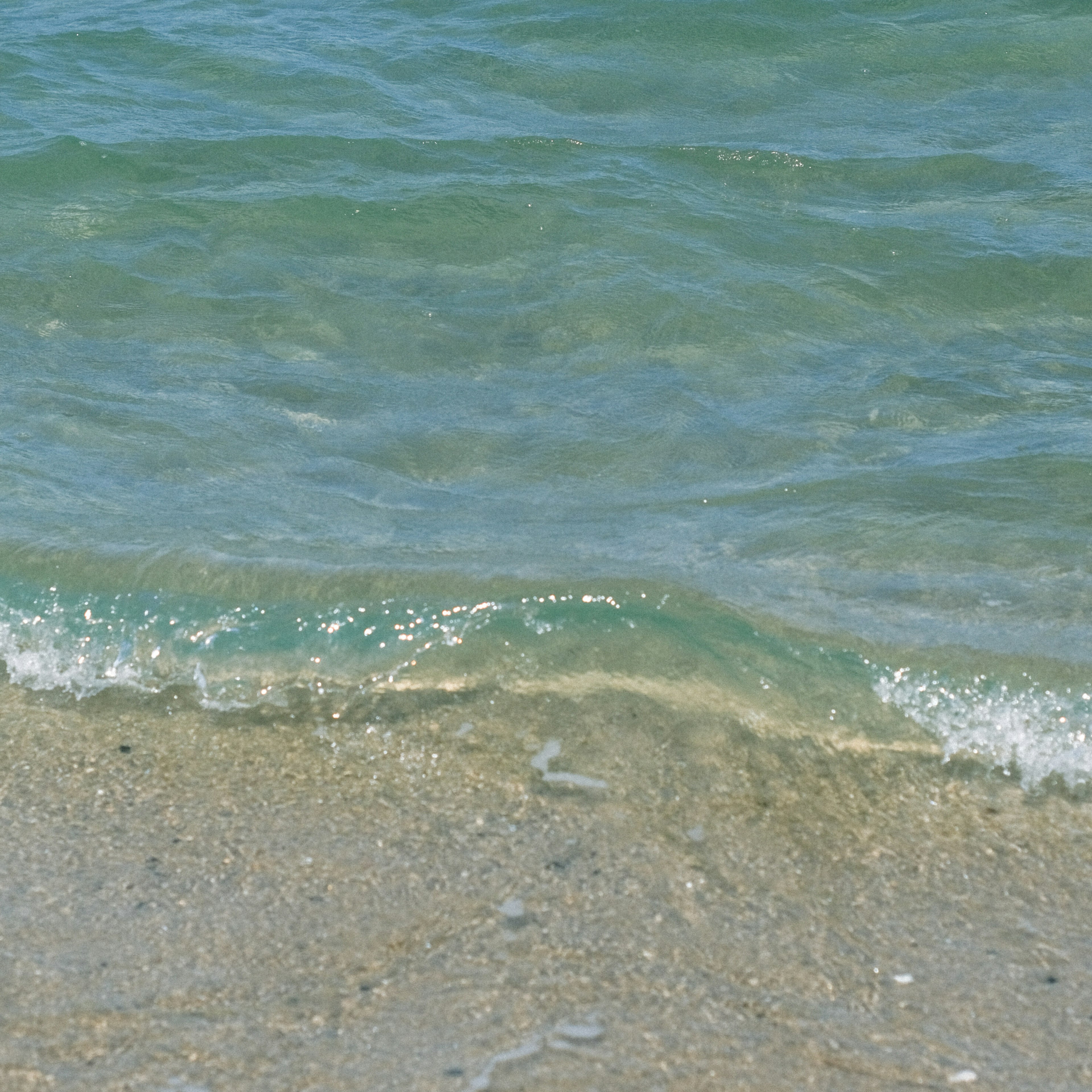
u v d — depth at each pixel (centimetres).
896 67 1008
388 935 346
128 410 587
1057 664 430
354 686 435
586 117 938
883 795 396
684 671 434
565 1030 317
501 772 403
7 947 340
